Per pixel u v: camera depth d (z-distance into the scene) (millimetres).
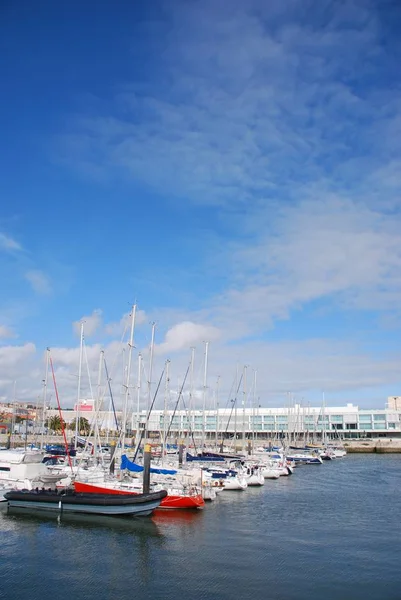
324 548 38375
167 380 80188
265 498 61188
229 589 29969
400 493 67250
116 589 29828
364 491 69250
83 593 29203
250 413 187000
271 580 31422
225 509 52562
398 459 134375
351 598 28750
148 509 45219
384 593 29516
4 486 49594
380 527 45719
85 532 40750
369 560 35531
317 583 31016
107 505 44781
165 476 53750
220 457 77312
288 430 149500
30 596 28703
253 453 100438
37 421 117375
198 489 52094
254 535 41781
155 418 122125
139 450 67812
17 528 41594
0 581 30844
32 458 53062
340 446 158625
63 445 100875
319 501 59781
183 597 28750
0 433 125062
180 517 46781
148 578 31484
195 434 130625
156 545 38031
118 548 37156
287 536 41781
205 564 34125
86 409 141625
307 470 101250
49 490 48375
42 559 34625
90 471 54875
